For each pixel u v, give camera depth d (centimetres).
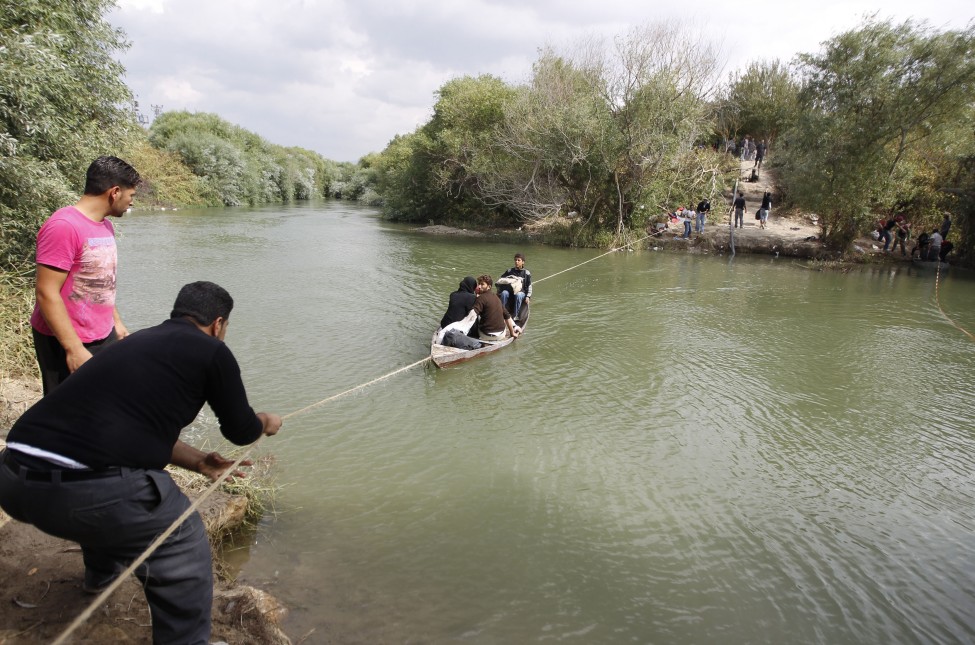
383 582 417
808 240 2289
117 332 444
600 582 432
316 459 598
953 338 1127
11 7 815
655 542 486
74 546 357
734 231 2441
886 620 409
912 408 783
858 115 2025
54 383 391
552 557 459
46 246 349
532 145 2466
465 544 469
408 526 490
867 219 2109
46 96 848
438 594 409
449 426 688
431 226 3056
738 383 859
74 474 235
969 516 540
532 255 2181
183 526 270
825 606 420
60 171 902
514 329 1006
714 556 471
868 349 1042
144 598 328
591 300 1410
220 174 4791
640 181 2427
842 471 615
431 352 842
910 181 2194
